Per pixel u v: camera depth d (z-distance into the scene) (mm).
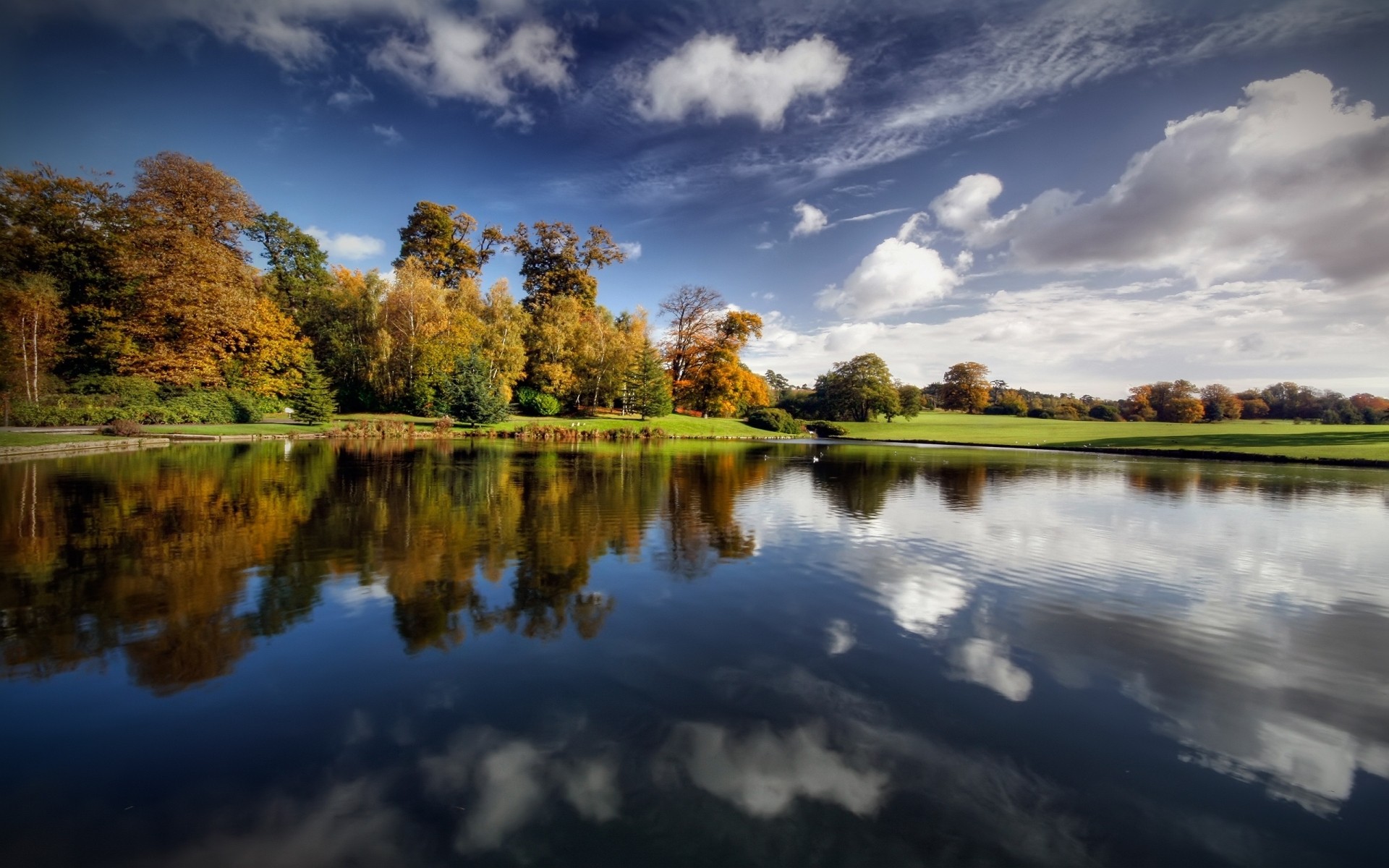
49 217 31734
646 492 15734
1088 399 104312
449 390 42344
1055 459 33375
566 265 61750
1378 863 2996
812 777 3625
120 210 33719
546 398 52312
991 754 3924
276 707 4266
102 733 3891
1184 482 21812
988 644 5801
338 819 3152
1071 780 3656
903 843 3084
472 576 7566
